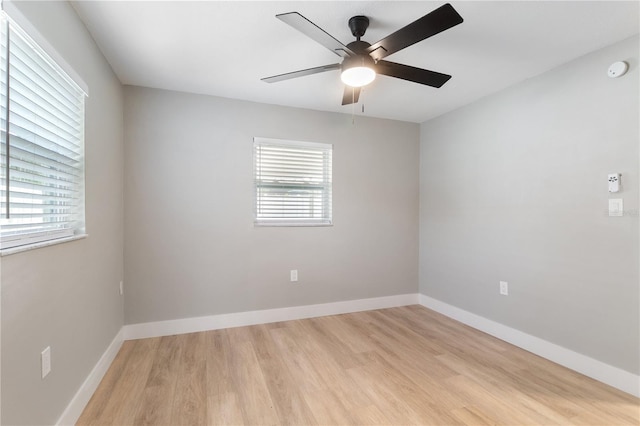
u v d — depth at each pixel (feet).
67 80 5.15
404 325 10.06
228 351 8.04
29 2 3.98
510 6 5.47
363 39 6.56
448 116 11.11
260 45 6.77
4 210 3.68
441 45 6.74
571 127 7.31
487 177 9.50
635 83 6.22
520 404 5.87
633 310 6.22
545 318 7.82
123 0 5.25
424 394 6.18
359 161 11.55
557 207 7.58
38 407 4.19
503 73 8.04
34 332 4.11
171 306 9.17
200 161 9.46
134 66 7.65
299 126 10.67
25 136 4.13
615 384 6.45
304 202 10.89
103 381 6.56
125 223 8.73
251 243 10.06
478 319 9.75
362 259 11.60
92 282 6.18
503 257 8.96
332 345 8.46
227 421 5.38
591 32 6.22
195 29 6.16
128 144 8.77
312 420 5.42
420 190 12.42
